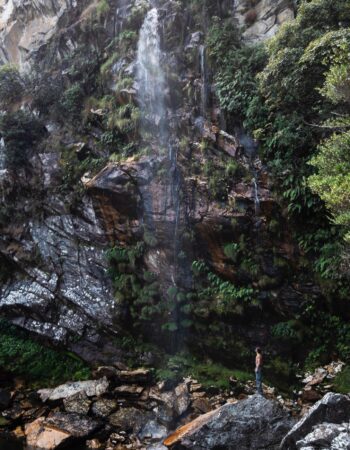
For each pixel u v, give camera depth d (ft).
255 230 36.68
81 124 46.85
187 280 39.29
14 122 47.42
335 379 32.81
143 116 43.14
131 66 46.32
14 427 32.91
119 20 51.39
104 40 51.72
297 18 32.07
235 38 42.52
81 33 54.03
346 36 25.96
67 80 50.67
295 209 34.73
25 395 36.81
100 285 41.47
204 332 38.65
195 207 38.83
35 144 47.91
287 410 30.45
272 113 36.32
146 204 40.37
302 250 35.17
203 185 38.75
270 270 36.29
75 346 40.57
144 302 39.55
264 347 36.65
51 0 65.16
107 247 42.19
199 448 26.32
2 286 45.27
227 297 37.47
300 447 21.25
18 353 40.78
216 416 27.48
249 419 27.09
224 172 38.22
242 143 38.86
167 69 44.73
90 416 32.53
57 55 55.88
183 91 43.93
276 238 36.14
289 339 35.78
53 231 44.62
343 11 30.35
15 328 42.80
